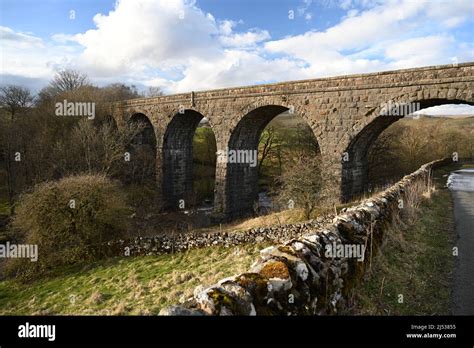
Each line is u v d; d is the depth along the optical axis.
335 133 19.25
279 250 4.74
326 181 18.38
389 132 34.78
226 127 25.02
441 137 49.19
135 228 24.89
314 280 4.47
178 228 25.66
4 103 41.91
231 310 3.27
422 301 6.53
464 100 14.86
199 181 41.81
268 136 44.78
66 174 29.53
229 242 14.88
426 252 9.30
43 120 35.81
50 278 15.19
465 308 6.45
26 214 16.34
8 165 30.25
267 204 30.88
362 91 18.14
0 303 13.17
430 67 15.77
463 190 22.62
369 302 5.82
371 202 9.50
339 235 6.04
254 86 23.06
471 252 9.76
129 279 12.35
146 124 38.62
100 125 36.97
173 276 11.56
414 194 14.29
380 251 7.84
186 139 33.56
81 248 16.48
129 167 36.09
